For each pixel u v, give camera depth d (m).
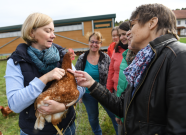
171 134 0.64
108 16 11.00
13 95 1.13
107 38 11.43
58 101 1.24
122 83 1.85
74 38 11.93
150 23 0.91
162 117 0.78
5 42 12.64
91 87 1.32
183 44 0.79
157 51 0.83
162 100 0.76
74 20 11.49
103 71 2.49
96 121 2.53
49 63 1.33
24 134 1.30
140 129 0.88
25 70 1.23
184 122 0.61
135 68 0.98
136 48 1.09
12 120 3.46
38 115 1.26
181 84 0.65
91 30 11.56
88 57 2.59
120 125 1.96
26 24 1.26
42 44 1.31
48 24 1.28
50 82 1.41
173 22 0.91
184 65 0.67
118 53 2.25
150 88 0.83
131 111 0.98
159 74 0.79
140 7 0.96
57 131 1.35
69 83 1.30
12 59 1.24
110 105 1.29
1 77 7.26
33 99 1.13
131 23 1.02
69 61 1.42
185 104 0.62
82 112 3.59
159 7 0.90
